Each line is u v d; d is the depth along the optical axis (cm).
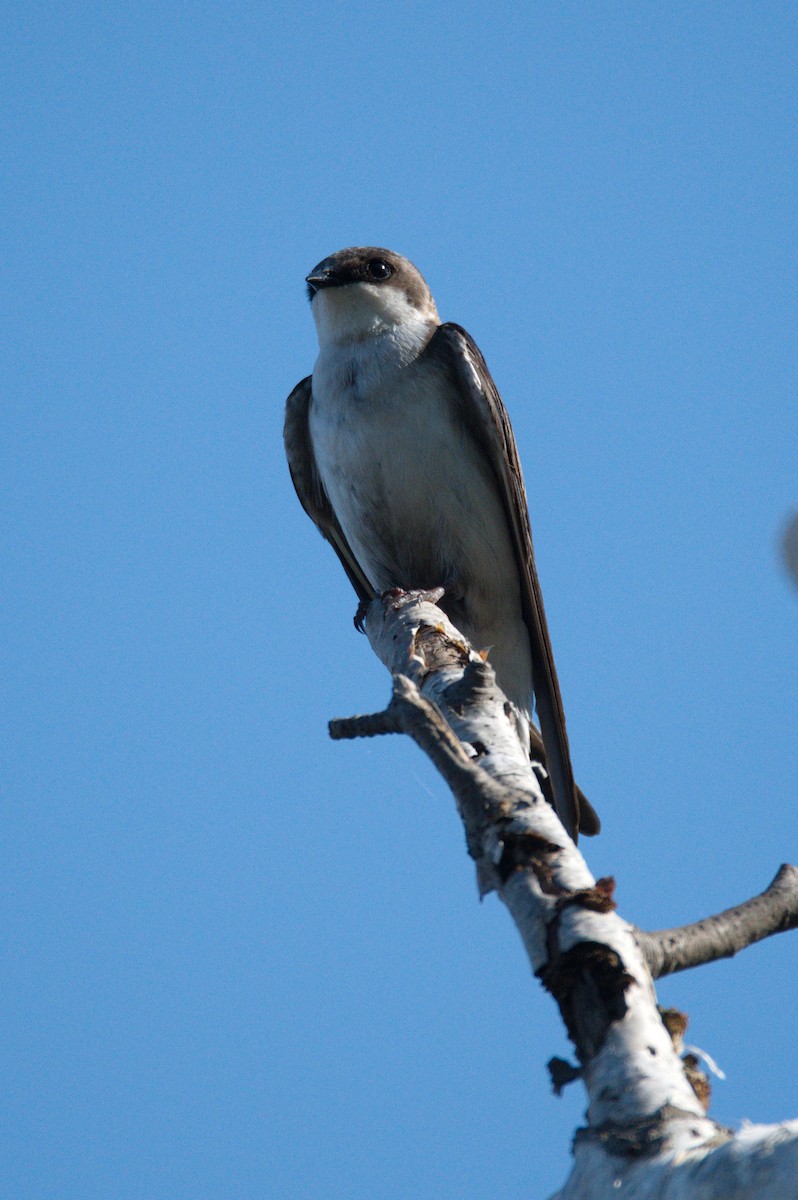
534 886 538
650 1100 446
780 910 567
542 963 506
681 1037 512
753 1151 377
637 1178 410
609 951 496
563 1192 436
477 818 582
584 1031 486
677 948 536
